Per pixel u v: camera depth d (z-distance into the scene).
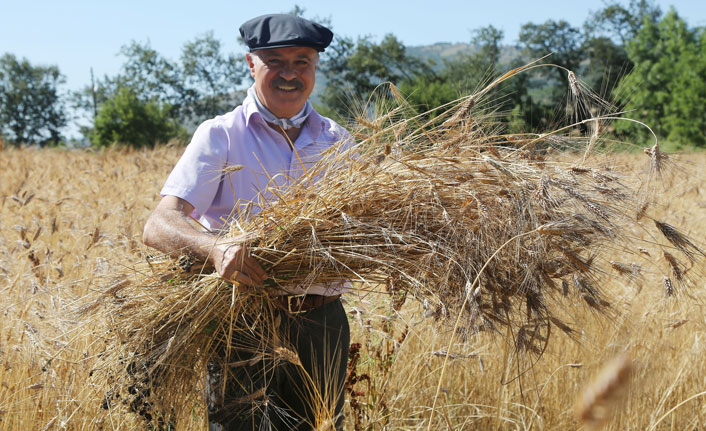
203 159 2.47
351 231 2.31
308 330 2.53
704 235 4.81
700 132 47.50
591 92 2.33
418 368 3.52
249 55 2.70
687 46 52.25
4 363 2.93
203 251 2.26
